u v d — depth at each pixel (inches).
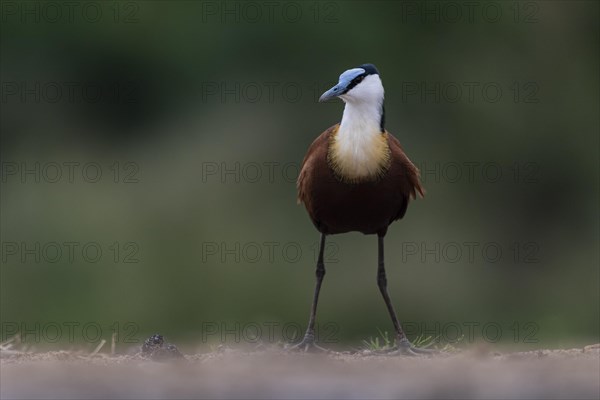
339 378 370.0
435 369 382.3
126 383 359.3
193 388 354.6
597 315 885.2
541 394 352.2
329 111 934.4
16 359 403.5
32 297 779.4
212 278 792.9
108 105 1008.2
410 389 356.2
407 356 433.4
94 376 367.9
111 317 767.1
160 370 374.9
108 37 1016.2
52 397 343.9
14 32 1006.4
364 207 441.1
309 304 796.0
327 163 437.4
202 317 783.1
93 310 770.2
